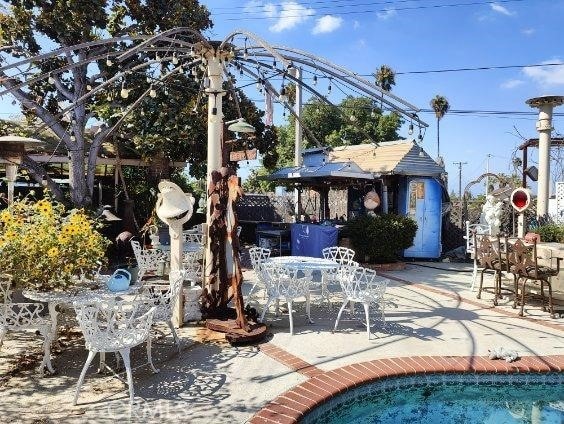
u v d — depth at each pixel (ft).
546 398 17.19
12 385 15.20
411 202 47.47
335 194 54.65
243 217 60.29
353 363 17.61
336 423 15.10
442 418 15.60
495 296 27.43
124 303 14.70
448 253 48.70
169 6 41.96
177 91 44.16
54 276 16.84
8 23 36.14
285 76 25.20
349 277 21.34
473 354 18.86
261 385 15.60
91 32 38.52
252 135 25.84
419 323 23.30
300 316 24.29
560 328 22.74
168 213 21.38
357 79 22.45
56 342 18.85
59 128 38.42
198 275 28.19
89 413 13.41
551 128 40.96
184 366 17.20
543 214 41.37
